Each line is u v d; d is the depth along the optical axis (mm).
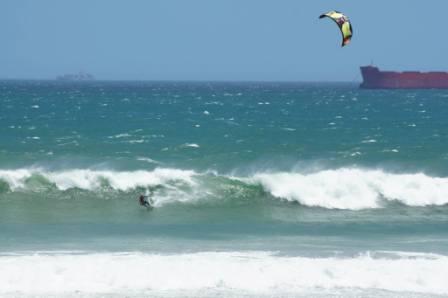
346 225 97000
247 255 73938
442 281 65500
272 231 92125
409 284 64875
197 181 116500
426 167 138625
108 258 71375
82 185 115750
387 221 100312
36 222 96062
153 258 71438
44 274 64812
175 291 61656
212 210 106250
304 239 86812
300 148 171250
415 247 82250
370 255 76562
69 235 87125
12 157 147000
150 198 106625
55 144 174125
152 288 62406
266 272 66875
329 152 162500
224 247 80812
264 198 113125
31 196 111250
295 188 114750
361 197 113875
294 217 102562
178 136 196875
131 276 64875
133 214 102438
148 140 185250
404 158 151375
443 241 86438
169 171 119625
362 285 64250
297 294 61438
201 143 179375
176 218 100438
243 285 63531
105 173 118250
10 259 70062
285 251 78688
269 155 154750
